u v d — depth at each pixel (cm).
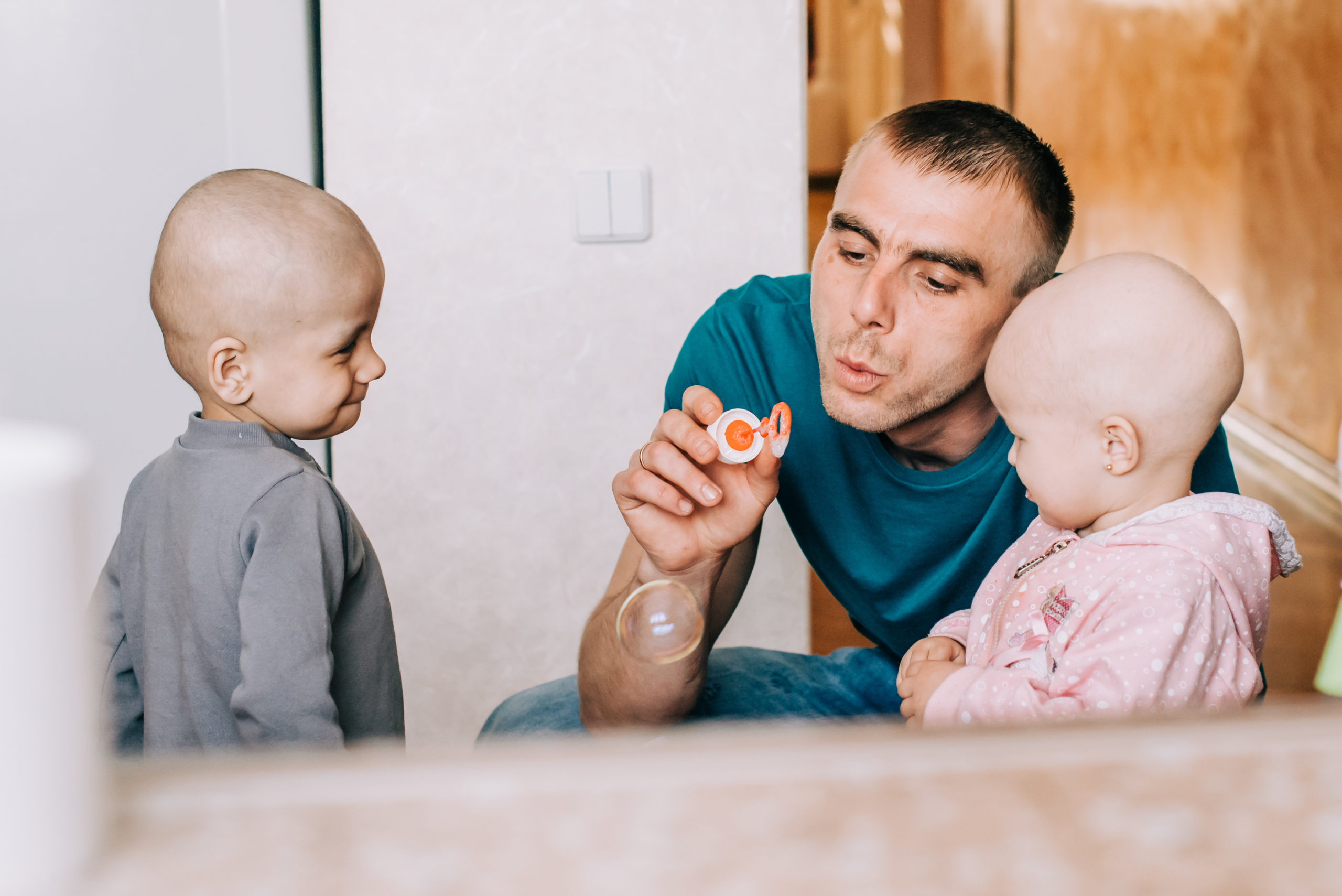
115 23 131
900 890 20
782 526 146
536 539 147
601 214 138
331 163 138
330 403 94
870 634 125
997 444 109
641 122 137
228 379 90
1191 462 86
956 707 80
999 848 21
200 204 89
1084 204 378
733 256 140
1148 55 345
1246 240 318
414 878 20
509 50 135
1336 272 294
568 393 143
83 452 20
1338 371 293
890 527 116
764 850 21
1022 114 398
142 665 93
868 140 104
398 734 101
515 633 149
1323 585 219
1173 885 20
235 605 83
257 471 85
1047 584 85
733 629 148
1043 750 24
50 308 137
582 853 21
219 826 21
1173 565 77
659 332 141
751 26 134
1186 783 23
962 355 103
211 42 133
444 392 143
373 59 135
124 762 23
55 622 19
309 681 79
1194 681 73
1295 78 303
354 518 94
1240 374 84
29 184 133
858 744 24
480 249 140
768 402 118
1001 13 392
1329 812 22
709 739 24
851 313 103
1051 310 85
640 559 107
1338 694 101
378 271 97
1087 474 85
